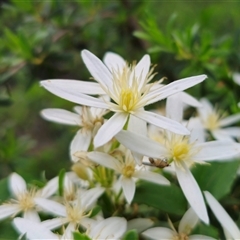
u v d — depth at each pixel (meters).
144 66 0.20
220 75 0.29
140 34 0.31
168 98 0.20
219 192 0.21
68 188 0.22
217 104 0.30
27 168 0.38
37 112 0.54
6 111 0.55
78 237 0.17
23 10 0.34
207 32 0.29
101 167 0.21
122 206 0.21
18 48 0.32
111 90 0.19
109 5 0.36
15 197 0.22
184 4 0.47
